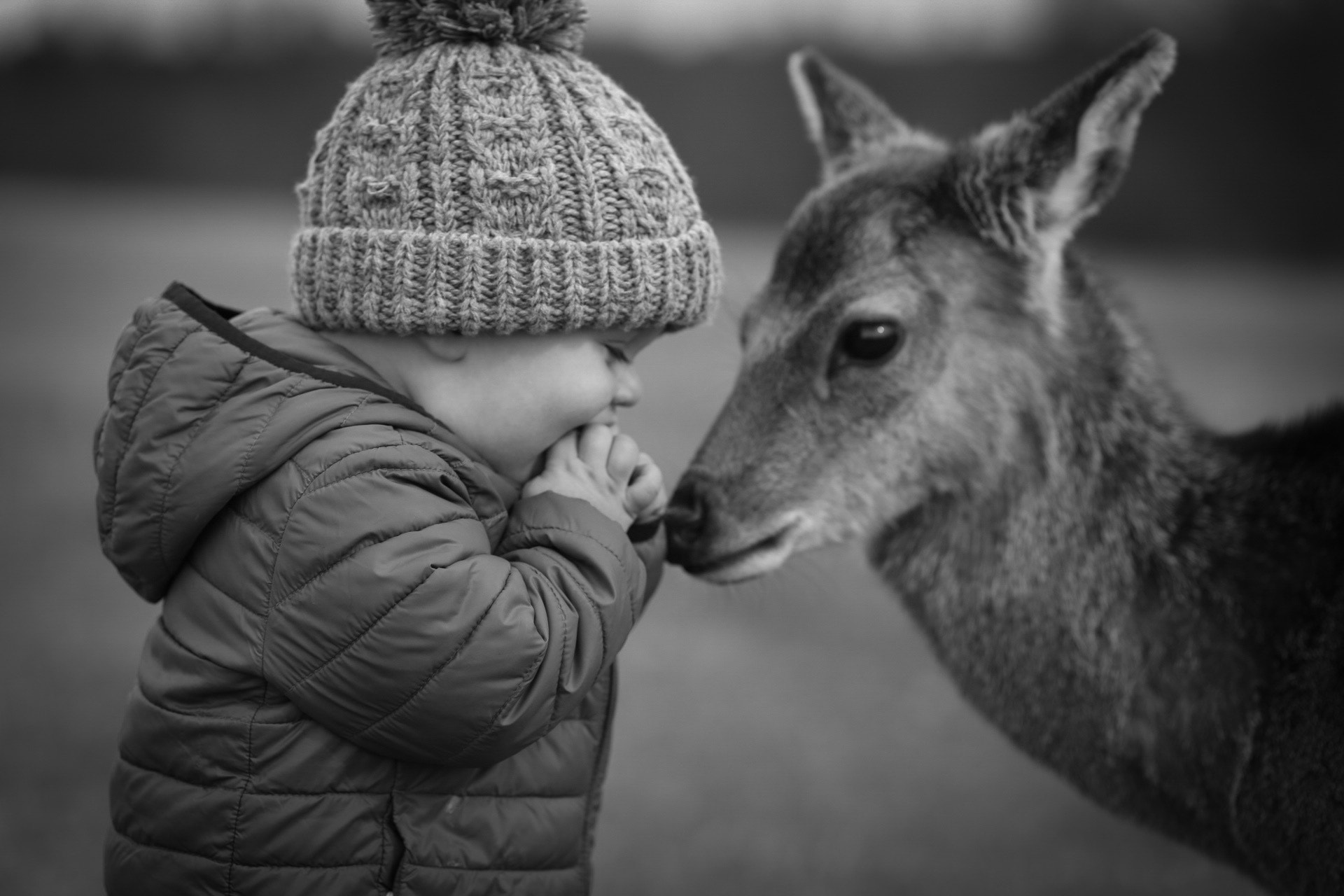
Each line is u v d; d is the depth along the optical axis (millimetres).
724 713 6375
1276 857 3408
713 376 12227
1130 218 23094
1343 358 13758
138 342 2639
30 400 12156
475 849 2590
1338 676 3309
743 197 24359
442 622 2400
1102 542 3713
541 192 2621
